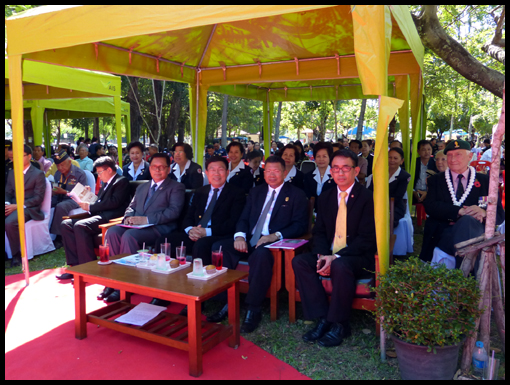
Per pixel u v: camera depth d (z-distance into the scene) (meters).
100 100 11.77
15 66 4.24
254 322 3.55
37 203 5.79
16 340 3.36
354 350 3.17
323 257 3.41
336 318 3.23
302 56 6.13
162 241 4.29
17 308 4.04
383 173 2.89
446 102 13.10
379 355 3.07
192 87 7.07
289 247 3.54
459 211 3.76
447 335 2.48
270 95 9.98
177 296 2.78
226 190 4.45
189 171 6.21
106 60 5.24
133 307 3.66
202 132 7.26
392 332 2.71
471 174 3.99
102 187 5.29
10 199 5.79
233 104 29.89
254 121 38.00
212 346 2.95
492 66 9.65
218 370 2.87
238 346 3.23
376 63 2.72
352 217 3.59
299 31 5.37
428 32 5.20
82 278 3.31
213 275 3.15
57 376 2.80
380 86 2.73
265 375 2.81
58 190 6.39
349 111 22.14
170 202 4.75
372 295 3.29
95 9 3.61
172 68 6.45
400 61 5.66
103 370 2.88
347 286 3.22
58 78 7.07
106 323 3.28
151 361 3.00
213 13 3.09
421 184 7.18
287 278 3.65
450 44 5.19
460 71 5.29
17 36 4.15
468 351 2.67
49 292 4.48
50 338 3.39
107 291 4.30
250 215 4.21
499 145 2.65
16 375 2.82
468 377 2.65
